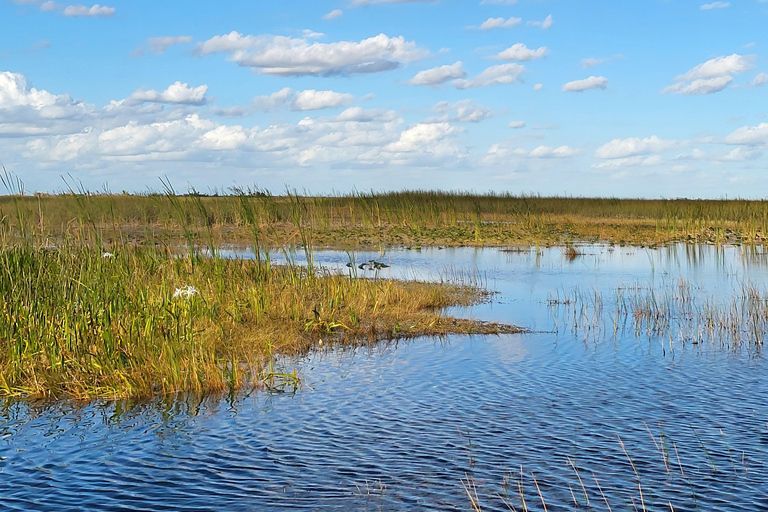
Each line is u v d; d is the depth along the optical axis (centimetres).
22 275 959
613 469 556
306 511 490
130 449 607
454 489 523
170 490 523
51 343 828
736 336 1059
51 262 1043
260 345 976
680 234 3128
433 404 728
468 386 796
